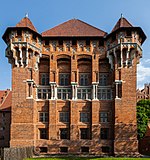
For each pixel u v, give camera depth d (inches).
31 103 2288.4
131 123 2257.6
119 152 2214.6
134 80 2304.4
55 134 2333.9
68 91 2434.8
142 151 2635.3
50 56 2438.5
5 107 3218.5
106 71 2468.0
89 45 2445.9
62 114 2394.2
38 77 2465.6
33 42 2369.6
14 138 2244.1
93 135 2317.9
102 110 2368.4
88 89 2433.6
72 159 1903.3
